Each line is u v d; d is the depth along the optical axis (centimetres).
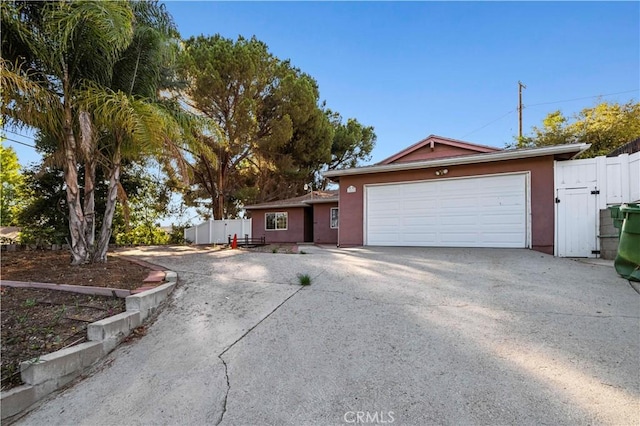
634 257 478
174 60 759
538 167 813
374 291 466
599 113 1658
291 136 1797
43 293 469
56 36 569
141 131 579
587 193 756
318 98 2150
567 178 781
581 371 251
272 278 555
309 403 237
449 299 421
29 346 330
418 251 834
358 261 688
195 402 249
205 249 1192
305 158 2016
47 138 768
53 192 1116
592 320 339
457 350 292
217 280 554
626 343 289
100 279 524
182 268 655
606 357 269
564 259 677
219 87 1569
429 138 1284
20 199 1357
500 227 853
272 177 2116
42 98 570
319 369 278
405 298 432
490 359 274
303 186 2342
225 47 1605
